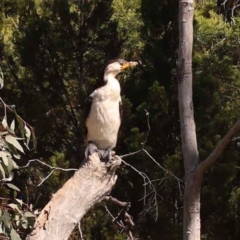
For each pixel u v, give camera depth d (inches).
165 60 567.5
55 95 612.7
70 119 612.4
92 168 318.0
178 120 548.7
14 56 639.1
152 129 545.3
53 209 306.8
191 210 432.8
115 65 399.2
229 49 744.3
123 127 547.2
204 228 520.7
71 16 605.9
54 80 611.8
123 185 536.7
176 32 565.0
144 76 578.2
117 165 321.1
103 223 511.2
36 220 305.4
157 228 518.6
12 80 618.5
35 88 614.2
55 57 608.7
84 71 615.8
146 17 576.1
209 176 508.7
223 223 517.0
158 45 568.4
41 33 602.5
